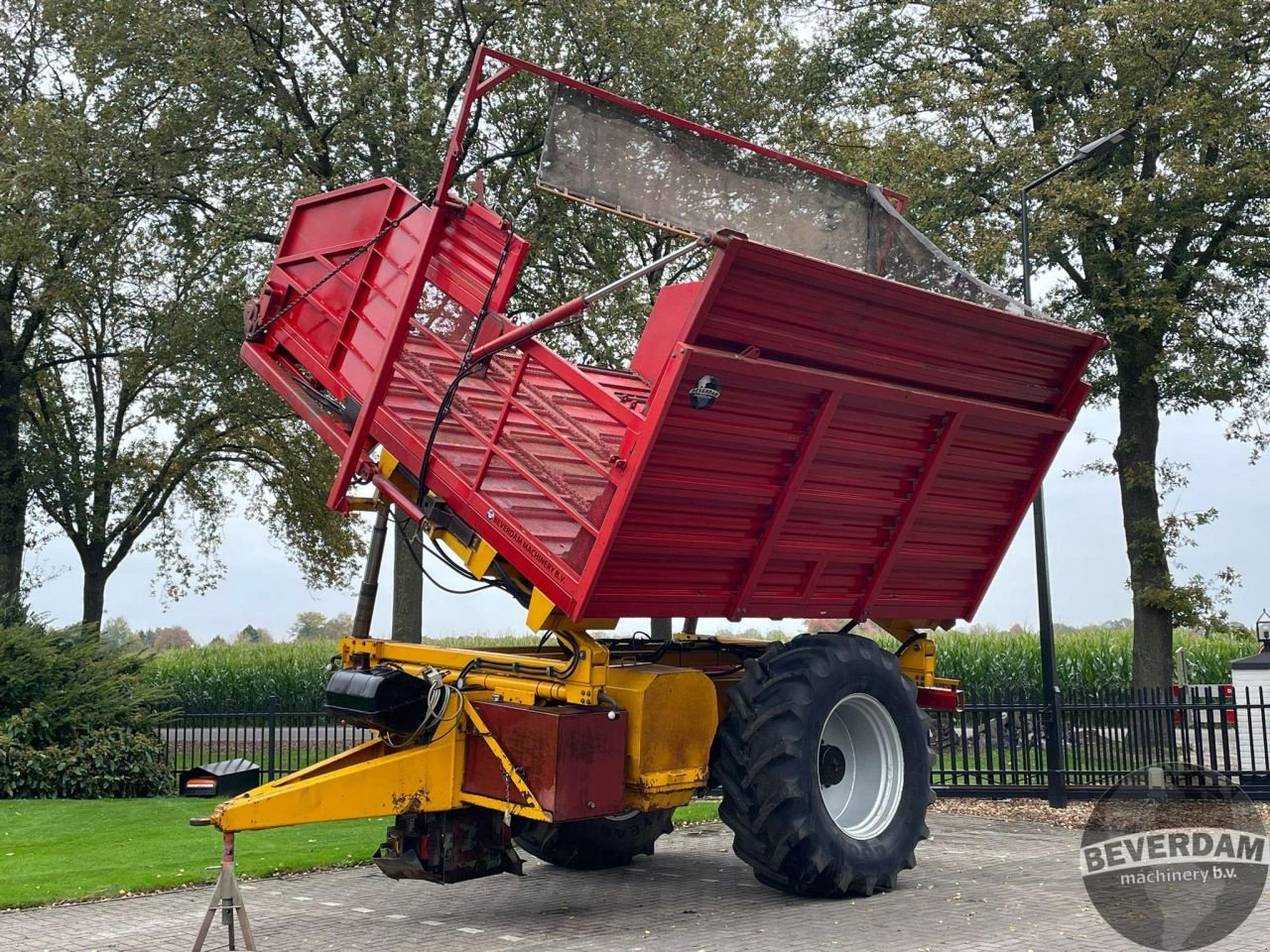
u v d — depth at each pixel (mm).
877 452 7191
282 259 8164
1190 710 13969
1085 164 18562
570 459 6312
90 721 13359
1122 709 13055
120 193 19484
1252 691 14430
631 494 5988
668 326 7480
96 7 19297
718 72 19375
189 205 20938
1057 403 8164
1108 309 19188
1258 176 17891
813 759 6828
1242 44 19016
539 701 6457
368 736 20312
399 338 7027
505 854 6812
